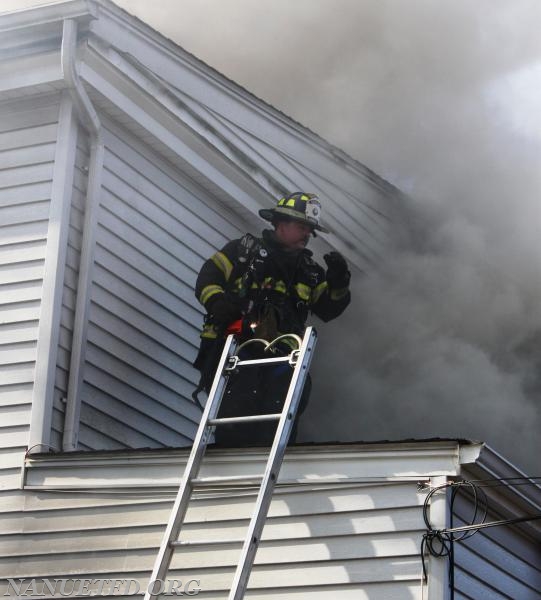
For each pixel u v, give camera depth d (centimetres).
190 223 882
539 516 549
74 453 675
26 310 733
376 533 586
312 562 593
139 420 789
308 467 609
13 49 778
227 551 615
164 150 855
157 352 819
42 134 775
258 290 683
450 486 575
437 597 558
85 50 770
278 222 707
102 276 778
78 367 731
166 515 643
